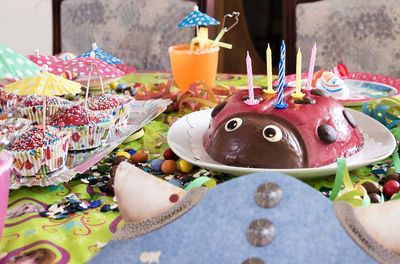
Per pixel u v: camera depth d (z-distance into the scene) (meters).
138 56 1.53
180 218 0.40
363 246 0.38
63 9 1.63
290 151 0.61
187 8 1.47
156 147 0.77
